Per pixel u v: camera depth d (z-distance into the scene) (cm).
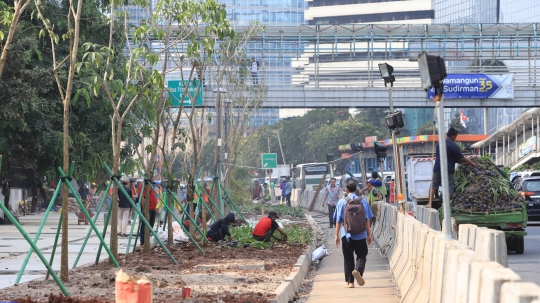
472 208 2205
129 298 799
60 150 3497
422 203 3194
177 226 2677
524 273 1753
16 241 2811
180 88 4444
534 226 3719
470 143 8569
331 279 1838
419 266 1210
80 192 6106
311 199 6694
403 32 6562
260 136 13525
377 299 1456
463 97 6241
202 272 1703
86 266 1827
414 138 7988
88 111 3516
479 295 616
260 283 1515
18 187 5006
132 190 3158
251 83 5656
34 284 1469
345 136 12312
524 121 7856
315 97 6284
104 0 3525
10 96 3062
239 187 5166
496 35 6506
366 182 3816
